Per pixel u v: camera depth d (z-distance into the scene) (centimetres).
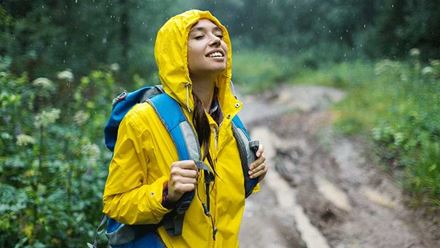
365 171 721
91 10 1404
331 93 1555
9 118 559
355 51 2353
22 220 432
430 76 1062
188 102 208
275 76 2166
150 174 211
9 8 1202
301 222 594
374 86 1300
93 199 473
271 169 826
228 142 217
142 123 207
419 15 1762
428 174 605
